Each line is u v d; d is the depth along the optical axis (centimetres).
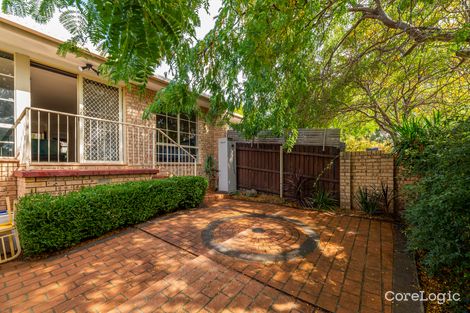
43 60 462
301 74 254
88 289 233
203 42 212
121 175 480
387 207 482
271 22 188
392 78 489
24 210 297
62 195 354
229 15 202
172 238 365
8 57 422
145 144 650
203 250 321
